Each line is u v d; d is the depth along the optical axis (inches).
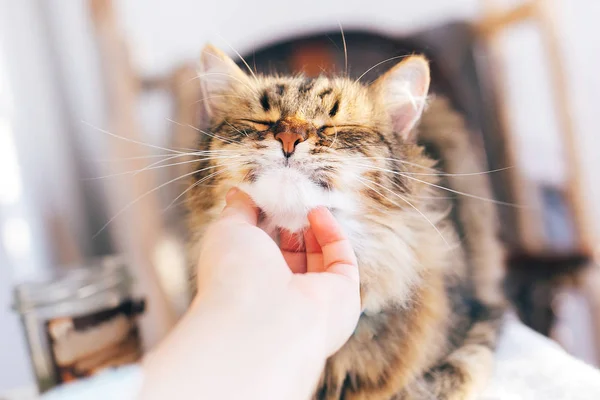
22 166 20.8
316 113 10.9
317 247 10.8
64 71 20.0
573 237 17.4
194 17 17.5
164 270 16.6
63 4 19.4
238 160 10.7
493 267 14.4
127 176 17.9
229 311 8.4
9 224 20.7
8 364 20.5
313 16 17.6
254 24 17.3
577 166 17.5
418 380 11.6
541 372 12.0
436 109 13.9
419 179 11.6
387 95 11.4
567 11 17.6
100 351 15.6
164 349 8.0
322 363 8.8
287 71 13.4
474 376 11.7
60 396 14.4
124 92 18.1
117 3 18.0
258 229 9.9
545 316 16.6
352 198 10.7
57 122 20.5
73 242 21.5
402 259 11.2
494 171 16.2
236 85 11.6
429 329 11.8
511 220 17.1
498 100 17.6
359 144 10.8
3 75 20.1
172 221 15.3
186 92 14.9
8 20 19.9
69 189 20.9
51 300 15.0
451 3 18.2
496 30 17.8
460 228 13.3
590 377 11.7
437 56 16.4
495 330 13.4
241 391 7.7
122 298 16.0
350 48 14.9
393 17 18.1
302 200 10.5
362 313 11.1
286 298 8.8
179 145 13.5
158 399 7.5
